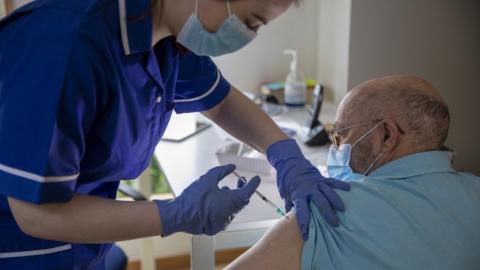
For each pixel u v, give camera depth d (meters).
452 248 0.98
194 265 1.38
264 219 1.34
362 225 0.99
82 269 1.20
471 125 2.46
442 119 1.08
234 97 1.42
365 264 0.97
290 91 2.41
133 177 1.21
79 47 0.88
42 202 0.88
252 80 2.67
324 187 1.08
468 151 2.51
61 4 0.94
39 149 0.85
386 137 1.10
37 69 0.86
